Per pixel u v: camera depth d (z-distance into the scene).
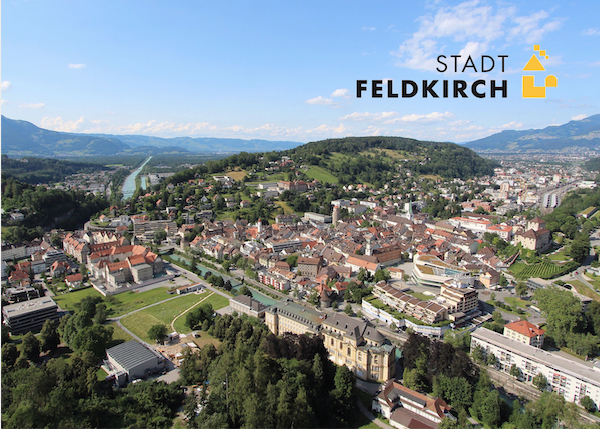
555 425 160.75
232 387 159.12
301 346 193.62
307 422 149.75
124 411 161.38
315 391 171.25
